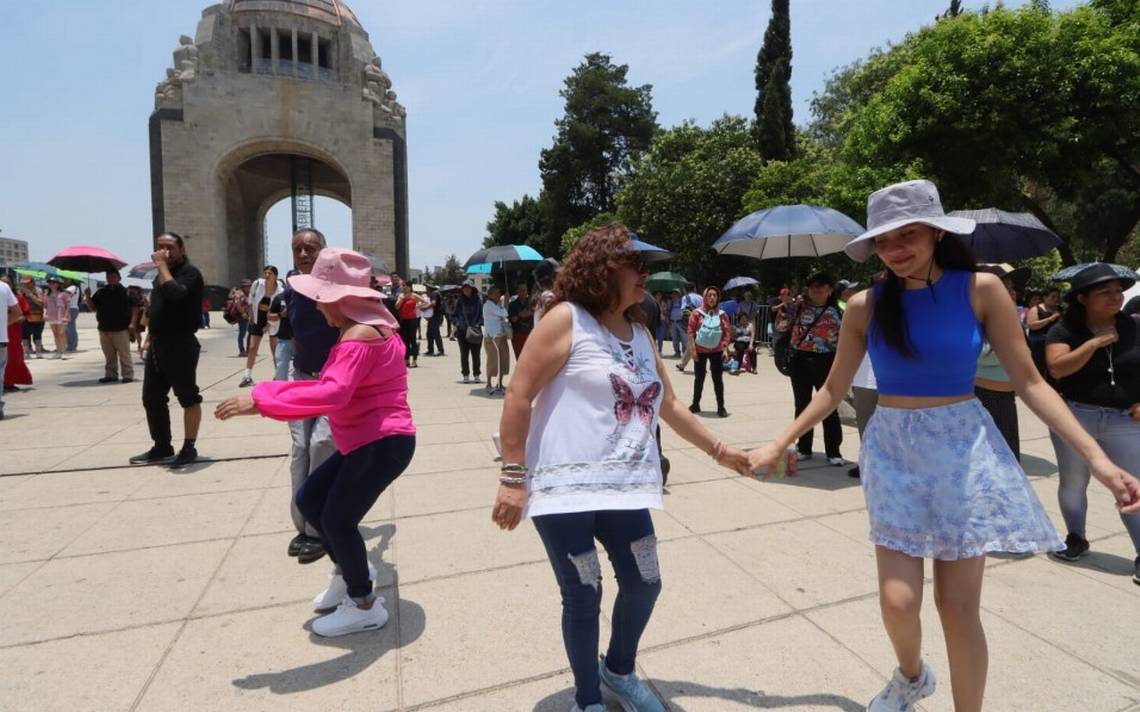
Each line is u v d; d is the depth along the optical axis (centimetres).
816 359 588
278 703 235
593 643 214
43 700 236
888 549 199
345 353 259
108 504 460
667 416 235
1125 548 388
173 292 529
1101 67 1295
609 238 208
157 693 241
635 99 4794
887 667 261
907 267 197
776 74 2834
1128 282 337
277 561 363
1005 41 1320
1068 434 184
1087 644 278
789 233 638
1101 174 1731
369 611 286
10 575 343
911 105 1435
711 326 789
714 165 2673
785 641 279
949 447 194
